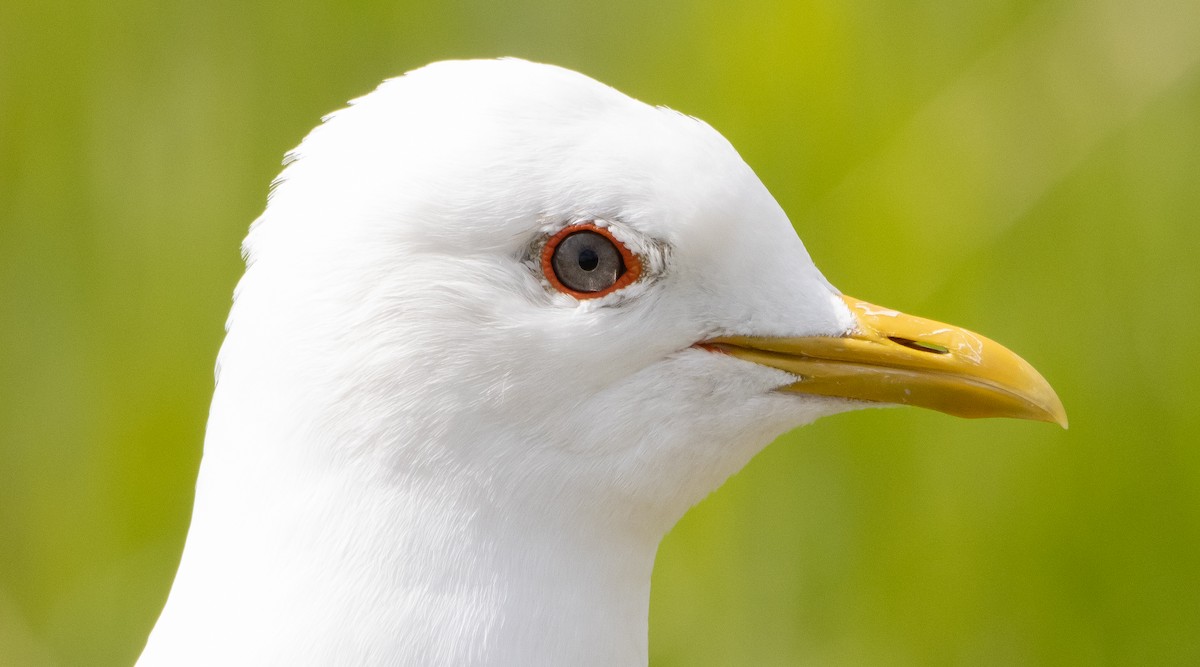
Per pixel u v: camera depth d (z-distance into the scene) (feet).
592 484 8.18
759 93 8.70
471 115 8.15
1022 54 8.71
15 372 8.77
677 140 8.17
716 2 8.71
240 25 8.75
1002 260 8.70
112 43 8.77
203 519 8.16
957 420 8.69
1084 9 8.71
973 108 8.71
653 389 8.18
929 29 8.71
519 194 8.14
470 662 8.15
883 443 8.69
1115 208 8.71
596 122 8.16
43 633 8.75
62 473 8.76
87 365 8.76
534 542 8.17
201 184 8.75
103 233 8.76
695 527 8.67
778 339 8.20
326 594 8.14
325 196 8.15
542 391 8.16
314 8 8.75
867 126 8.70
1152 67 8.71
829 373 8.21
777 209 8.21
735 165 8.19
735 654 8.67
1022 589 8.70
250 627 8.14
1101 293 8.71
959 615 8.68
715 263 8.18
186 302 8.74
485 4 8.75
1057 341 8.70
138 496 8.74
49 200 8.77
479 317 8.15
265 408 8.15
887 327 8.22
